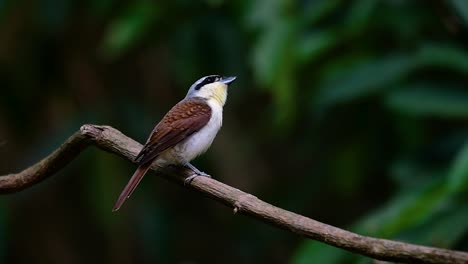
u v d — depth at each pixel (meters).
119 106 11.85
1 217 11.29
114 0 11.45
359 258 8.50
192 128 7.98
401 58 9.19
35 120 12.12
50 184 12.10
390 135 10.36
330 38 9.39
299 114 10.59
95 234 12.65
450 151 9.23
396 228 8.19
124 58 12.55
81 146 7.33
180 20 11.02
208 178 6.64
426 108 8.80
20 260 12.41
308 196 11.53
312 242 8.77
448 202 8.28
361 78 9.21
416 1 9.66
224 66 11.08
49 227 12.58
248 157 12.34
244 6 9.66
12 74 11.90
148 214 11.69
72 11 11.83
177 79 11.12
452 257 5.07
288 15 9.39
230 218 12.79
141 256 12.48
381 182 11.50
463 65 8.83
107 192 11.23
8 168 11.91
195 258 12.62
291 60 9.29
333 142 10.74
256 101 12.62
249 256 12.66
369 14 9.30
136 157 7.18
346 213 11.94
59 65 12.16
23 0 11.64
